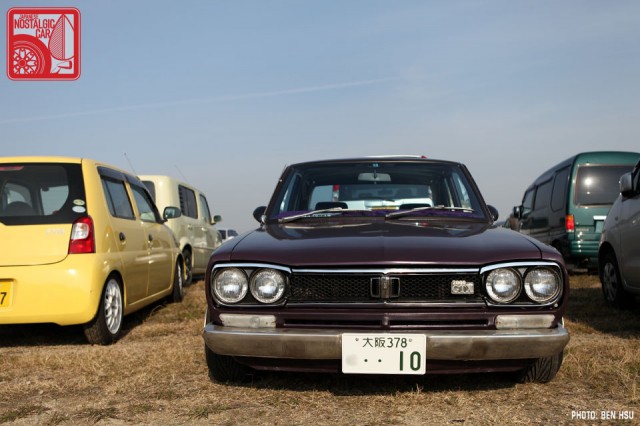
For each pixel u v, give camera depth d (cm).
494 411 300
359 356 292
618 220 634
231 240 356
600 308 654
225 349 308
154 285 630
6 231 459
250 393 336
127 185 601
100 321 471
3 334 534
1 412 311
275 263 312
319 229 371
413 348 291
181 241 930
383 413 299
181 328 557
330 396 328
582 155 1050
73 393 344
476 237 340
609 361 389
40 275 450
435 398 320
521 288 304
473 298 302
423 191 445
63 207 474
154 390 345
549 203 1172
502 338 290
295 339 296
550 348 295
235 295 313
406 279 303
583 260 1038
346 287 305
